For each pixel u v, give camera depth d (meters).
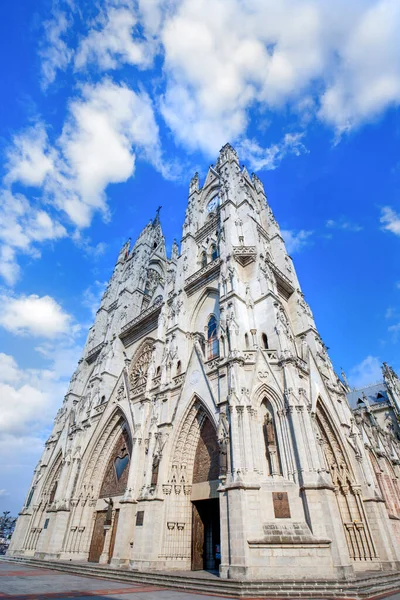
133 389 39.97
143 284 66.31
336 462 28.23
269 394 25.86
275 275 39.03
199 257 49.88
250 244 40.69
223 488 21.67
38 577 21.83
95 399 45.94
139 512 27.22
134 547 25.66
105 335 59.78
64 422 52.94
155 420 32.06
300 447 22.25
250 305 32.97
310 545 18.95
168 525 25.88
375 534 24.81
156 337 46.16
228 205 45.53
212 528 27.42
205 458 28.47
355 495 26.52
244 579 17.48
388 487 35.19
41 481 47.50
